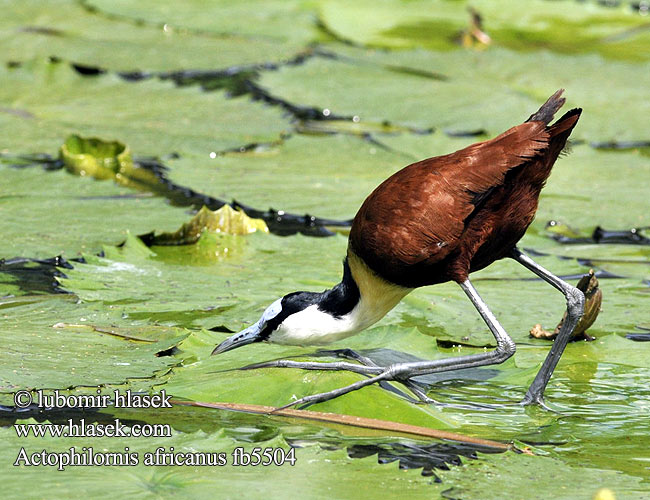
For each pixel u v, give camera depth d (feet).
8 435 22.27
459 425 25.20
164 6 73.31
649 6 84.48
